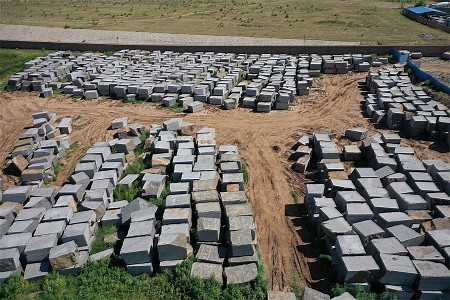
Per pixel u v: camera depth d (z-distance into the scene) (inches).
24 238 441.4
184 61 1130.7
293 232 489.1
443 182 503.5
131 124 818.2
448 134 676.1
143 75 1011.3
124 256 409.7
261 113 847.1
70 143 745.0
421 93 828.0
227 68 1037.8
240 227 433.7
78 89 984.3
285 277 420.8
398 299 368.8
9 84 1039.6
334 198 497.7
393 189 489.4
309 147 672.4
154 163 597.6
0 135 801.6
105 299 388.2
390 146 612.1
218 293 385.4
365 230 419.8
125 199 546.3
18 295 398.3
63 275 420.5
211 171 555.8
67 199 504.4
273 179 605.9
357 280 378.3
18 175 644.1
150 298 391.9
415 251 388.2
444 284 361.7
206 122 810.2
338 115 831.7
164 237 422.0
